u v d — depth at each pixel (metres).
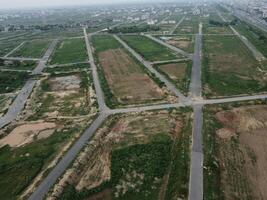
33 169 60.88
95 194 53.53
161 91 98.25
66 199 52.19
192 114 79.62
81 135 72.62
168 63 132.25
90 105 90.94
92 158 64.06
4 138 75.25
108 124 77.38
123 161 61.47
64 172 58.56
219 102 86.94
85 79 119.00
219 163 59.28
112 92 101.12
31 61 159.25
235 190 52.00
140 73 120.81
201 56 142.25
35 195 52.94
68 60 154.50
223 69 120.25
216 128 72.81
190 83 103.69
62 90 109.44
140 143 67.69
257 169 57.59
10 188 55.94
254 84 100.88
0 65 153.25
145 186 54.44
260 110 81.19
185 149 63.41
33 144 71.06
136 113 83.00
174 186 53.25
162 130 72.75
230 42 174.75
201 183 53.03
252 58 136.50
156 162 60.41
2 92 111.88
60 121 82.19
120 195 52.84
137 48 167.75
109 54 160.12
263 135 69.94
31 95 106.00
